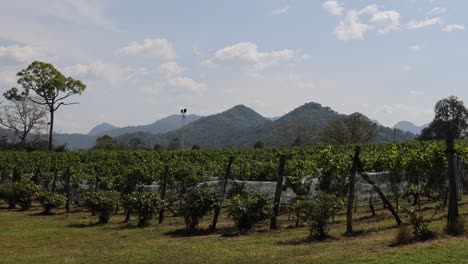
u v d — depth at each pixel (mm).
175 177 24203
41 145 77562
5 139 79000
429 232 10102
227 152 42344
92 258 10766
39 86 67125
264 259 9547
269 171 23719
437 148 16016
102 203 17766
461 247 8680
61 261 10539
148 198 16641
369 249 9633
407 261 8055
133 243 13039
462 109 72500
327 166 16469
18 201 24438
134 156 40750
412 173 16109
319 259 9016
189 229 14742
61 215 21531
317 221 11703
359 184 15969
